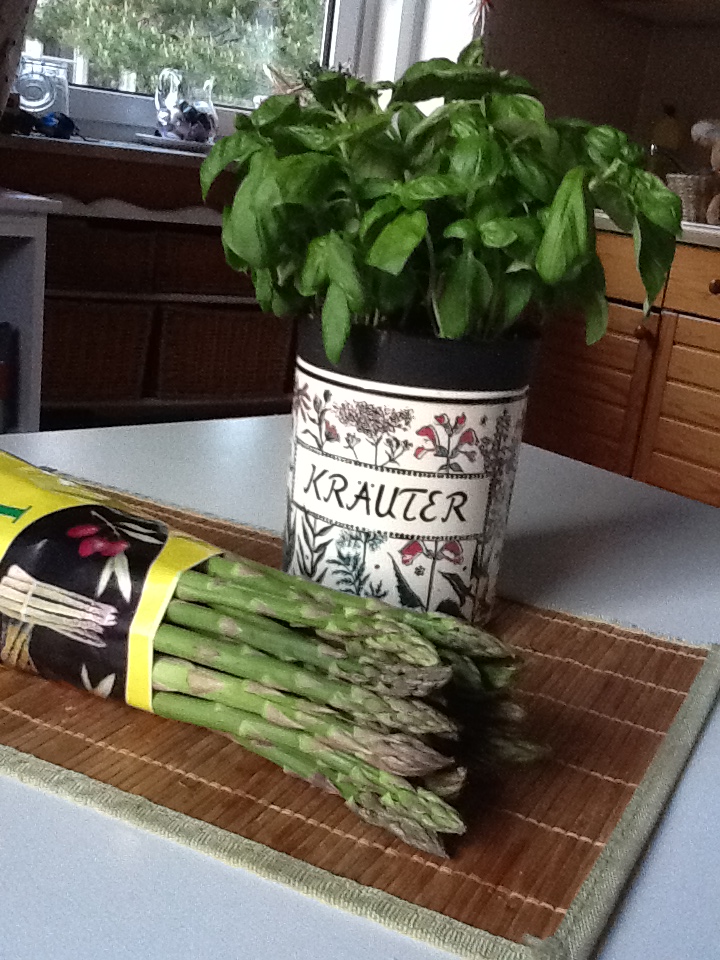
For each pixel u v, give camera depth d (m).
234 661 0.49
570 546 0.89
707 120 2.55
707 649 0.70
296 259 0.59
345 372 0.61
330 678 0.48
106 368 2.18
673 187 2.38
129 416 2.26
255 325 2.34
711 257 2.21
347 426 0.62
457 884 0.43
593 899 0.43
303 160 0.53
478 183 0.52
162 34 2.36
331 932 0.40
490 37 2.46
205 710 0.50
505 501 0.67
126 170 2.05
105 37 2.29
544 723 0.58
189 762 0.50
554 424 2.63
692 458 2.35
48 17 2.20
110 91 2.33
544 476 1.07
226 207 0.59
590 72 2.75
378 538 0.64
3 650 0.54
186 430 1.06
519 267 0.55
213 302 2.28
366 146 0.56
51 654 0.53
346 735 0.46
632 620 0.75
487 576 0.68
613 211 0.58
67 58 2.26
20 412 1.87
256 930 0.39
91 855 0.43
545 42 2.59
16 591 0.53
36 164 1.95
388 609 0.52
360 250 0.55
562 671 0.65
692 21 2.75
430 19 2.53
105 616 0.51
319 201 0.55
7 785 0.47
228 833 0.45
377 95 0.65
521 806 0.50
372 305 0.59
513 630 0.70
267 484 0.93
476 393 0.61
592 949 0.40
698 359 2.28
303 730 0.47
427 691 0.46
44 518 0.55
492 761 0.50
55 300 2.06
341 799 0.48
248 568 0.53
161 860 0.43
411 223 0.51
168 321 2.22
